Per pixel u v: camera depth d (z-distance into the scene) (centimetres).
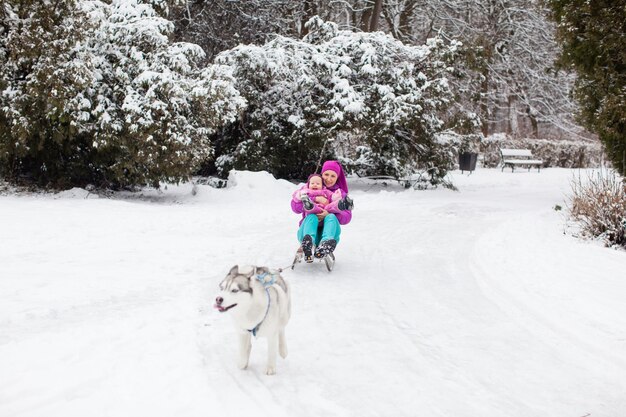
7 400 364
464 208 1449
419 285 713
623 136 1231
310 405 382
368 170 2084
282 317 436
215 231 1044
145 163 1414
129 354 445
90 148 1460
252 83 1859
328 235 756
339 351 484
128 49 1438
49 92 1282
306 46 1884
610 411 388
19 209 1127
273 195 1616
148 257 797
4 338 464
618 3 1186
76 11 1323
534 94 3625
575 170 2991
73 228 976
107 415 352
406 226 1165
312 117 1866
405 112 1811
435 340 519
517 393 413
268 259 830
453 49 1911
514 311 603
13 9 1301
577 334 527
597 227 958
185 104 1427
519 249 884
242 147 1848
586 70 1295
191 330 507
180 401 374
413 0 3111
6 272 677
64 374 403
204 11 2227
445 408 387
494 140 3228
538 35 3344
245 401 380
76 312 543
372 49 1872
